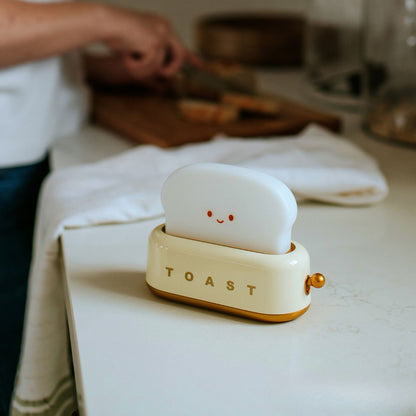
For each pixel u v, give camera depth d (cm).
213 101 114
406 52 91
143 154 81
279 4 196
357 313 49
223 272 46
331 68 126
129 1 187
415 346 45
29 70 91
